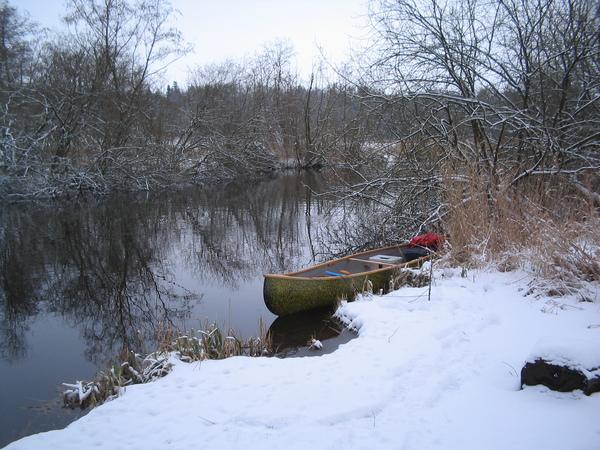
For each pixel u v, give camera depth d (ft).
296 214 54.39
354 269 24.13
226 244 39.96
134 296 27.02
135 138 71.26
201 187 79.25
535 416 9.39
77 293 28.02
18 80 66.28
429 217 28.43
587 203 20.36
